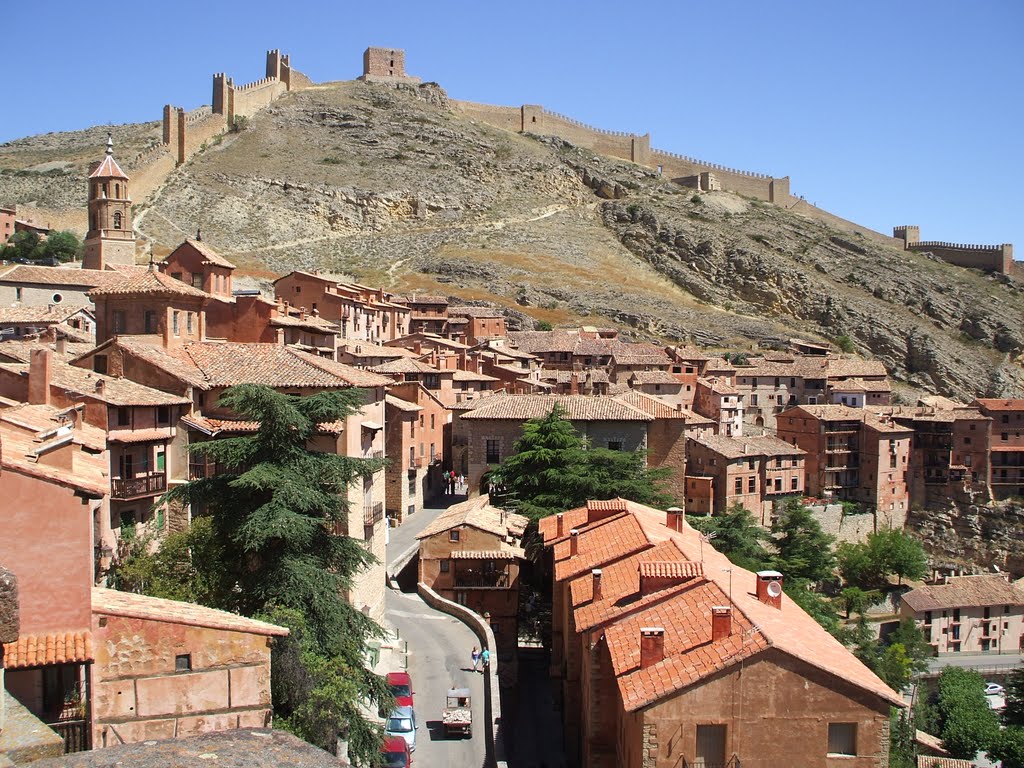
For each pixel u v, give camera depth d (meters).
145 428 50.09
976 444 145.25
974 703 86.56
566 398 92.56
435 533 69.31
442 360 127.38
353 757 36.31
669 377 152.88
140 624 29.16
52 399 47.38
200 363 56.81
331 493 44.50
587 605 42.00
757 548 94.94
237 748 14.98
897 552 123.44
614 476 77.44
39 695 27.89
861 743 31.34
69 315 103.06
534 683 57.62
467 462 101.62
